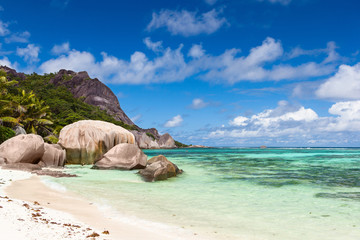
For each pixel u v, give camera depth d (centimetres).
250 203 1059
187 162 3325
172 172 1844
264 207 996
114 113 15025
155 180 1653
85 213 822
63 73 18212
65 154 2458
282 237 677
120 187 1401
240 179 1767
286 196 1204
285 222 808
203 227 744
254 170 2347
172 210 929
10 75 13650
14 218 613
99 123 3108
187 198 1143
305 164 3038
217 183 1588
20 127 4269
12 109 4556
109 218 786
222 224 778
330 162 3338
